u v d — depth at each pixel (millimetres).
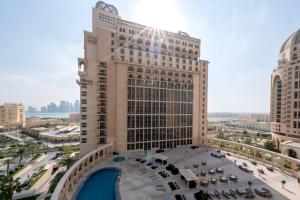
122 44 67812
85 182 41094
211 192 36531
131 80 67188
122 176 44344
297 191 38031
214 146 77000
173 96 75062
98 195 36250
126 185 39531
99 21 65938
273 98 97625
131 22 69625
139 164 53000
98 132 64125
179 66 77312
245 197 35219
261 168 52125
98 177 45188
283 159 51031
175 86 75750
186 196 35594
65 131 158125
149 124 69562
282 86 89375
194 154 65500
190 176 41625
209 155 64562
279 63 93375
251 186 40312
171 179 43156
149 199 34000
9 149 101938
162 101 72562
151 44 73062
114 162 54625
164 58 74312
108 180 43531
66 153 91625
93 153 50469
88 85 62406
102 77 64812
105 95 65438
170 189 38188
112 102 64625
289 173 48125
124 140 65000
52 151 98812
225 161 58219
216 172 48438
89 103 62500
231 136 149625
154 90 71188
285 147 70750
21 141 129000
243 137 142250
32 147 100688
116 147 63781
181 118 76500
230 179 43406
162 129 72062
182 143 76375
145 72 69938
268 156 66625
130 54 68000
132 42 69562
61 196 28750
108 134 63844
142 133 68188
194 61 81000
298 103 80438
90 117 62531
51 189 48875
